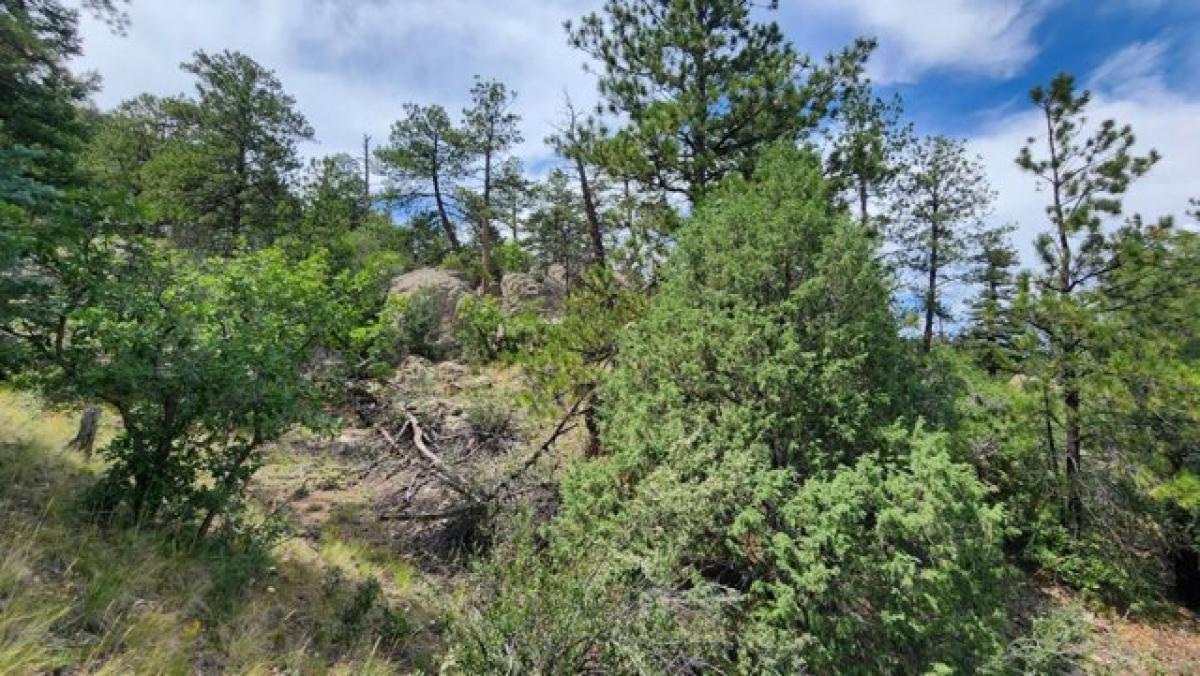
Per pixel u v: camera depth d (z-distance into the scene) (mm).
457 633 5414
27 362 5988
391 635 6633
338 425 7473
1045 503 12352
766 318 7719
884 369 8023
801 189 8734
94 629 4434
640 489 6973
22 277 5715
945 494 5879
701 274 8797
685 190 12891
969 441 10609
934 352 9750
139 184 26891
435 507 9859
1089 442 12352
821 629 5969
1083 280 12734
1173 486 10852
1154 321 12070
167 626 4805
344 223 28781
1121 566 11648
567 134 14141
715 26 13203
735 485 6520
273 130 28000
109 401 6180
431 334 20531
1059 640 7773
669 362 8164
